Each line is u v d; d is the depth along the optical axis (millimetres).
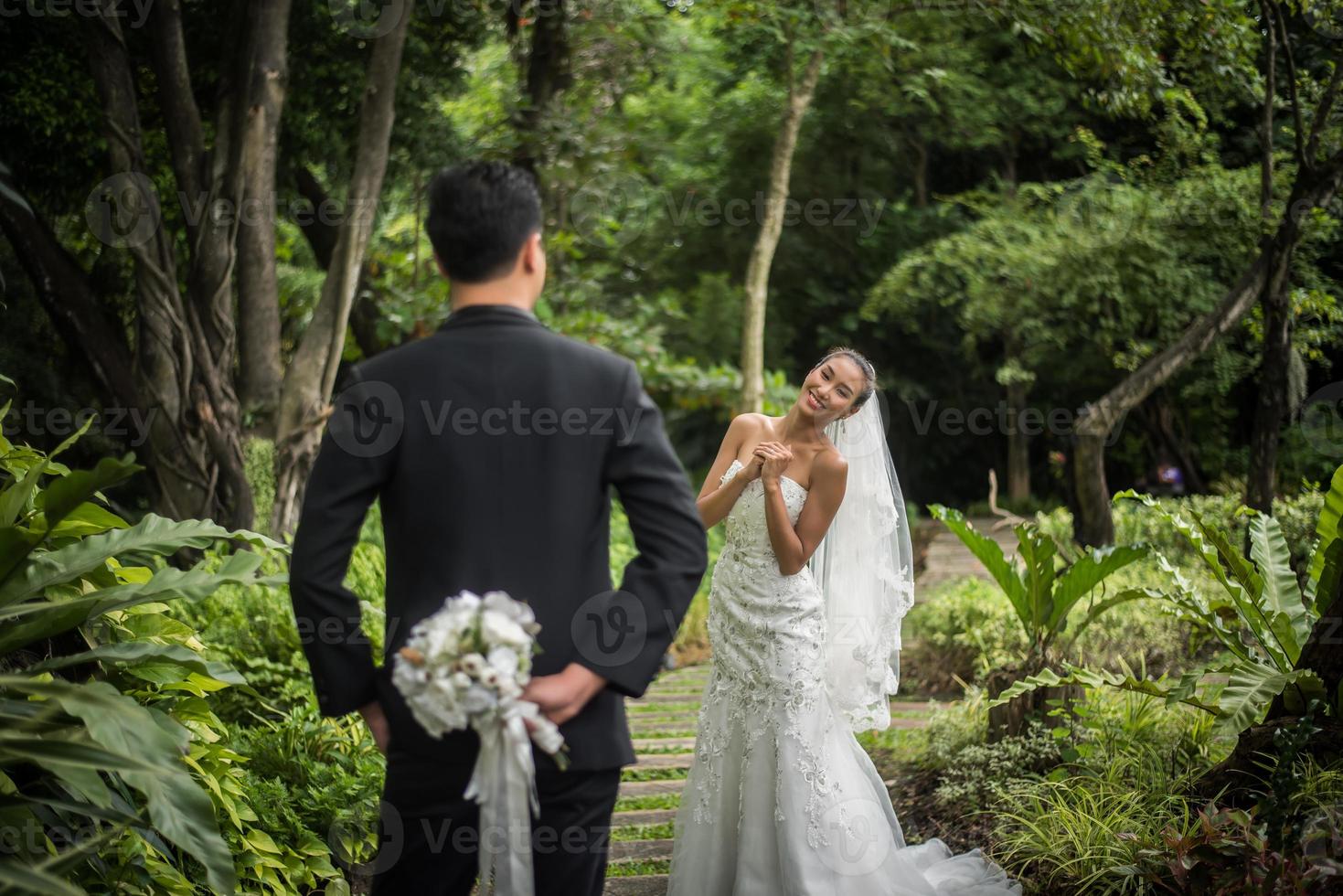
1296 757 3061
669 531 1842
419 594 1809
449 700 1639
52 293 6520
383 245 10945
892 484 3385
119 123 6500
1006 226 13188
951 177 18547
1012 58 14742
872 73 14664
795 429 3107
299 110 8555
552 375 1856
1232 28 7008
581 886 1828
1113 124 13719
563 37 10555
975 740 4352
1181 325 11289
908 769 4598
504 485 1813
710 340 16906
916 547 13133
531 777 1710
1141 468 16484
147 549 2271
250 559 2230
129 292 8406
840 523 3309
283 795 3115
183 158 6766
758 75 15578
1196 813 3258
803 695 3021
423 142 9414
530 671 1773
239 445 6754
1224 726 3145
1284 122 9156
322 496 1783
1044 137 16172
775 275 18062
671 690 6793
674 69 13352
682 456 18141
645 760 5203
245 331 7133
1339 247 8281
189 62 8062
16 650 2234
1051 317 13047
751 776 3039
